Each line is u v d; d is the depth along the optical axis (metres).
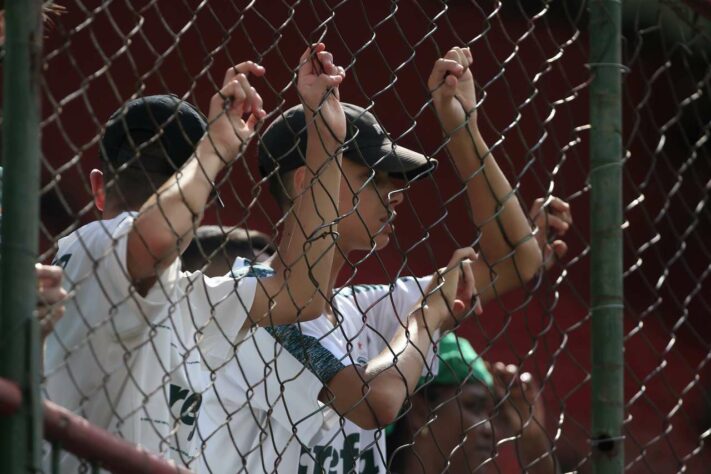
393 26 18.53
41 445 6.36
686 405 21.17
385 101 18.72
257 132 7.92
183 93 17.53
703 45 10.52
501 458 14.41
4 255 6.37
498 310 20.56
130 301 7.59
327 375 9.23
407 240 19.58
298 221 7.94
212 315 7.71
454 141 10.07
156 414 8.04
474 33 18.97
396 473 11.16
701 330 21.64
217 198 7.75
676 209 20.88
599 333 8.80
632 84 19.17
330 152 8.52
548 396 20.14
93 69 16.95
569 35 19.00
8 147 6.45
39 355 6.41
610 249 8.87
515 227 10.25
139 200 8.36
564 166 19.75
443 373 11.52
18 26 6.52
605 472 8.67
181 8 17.44
